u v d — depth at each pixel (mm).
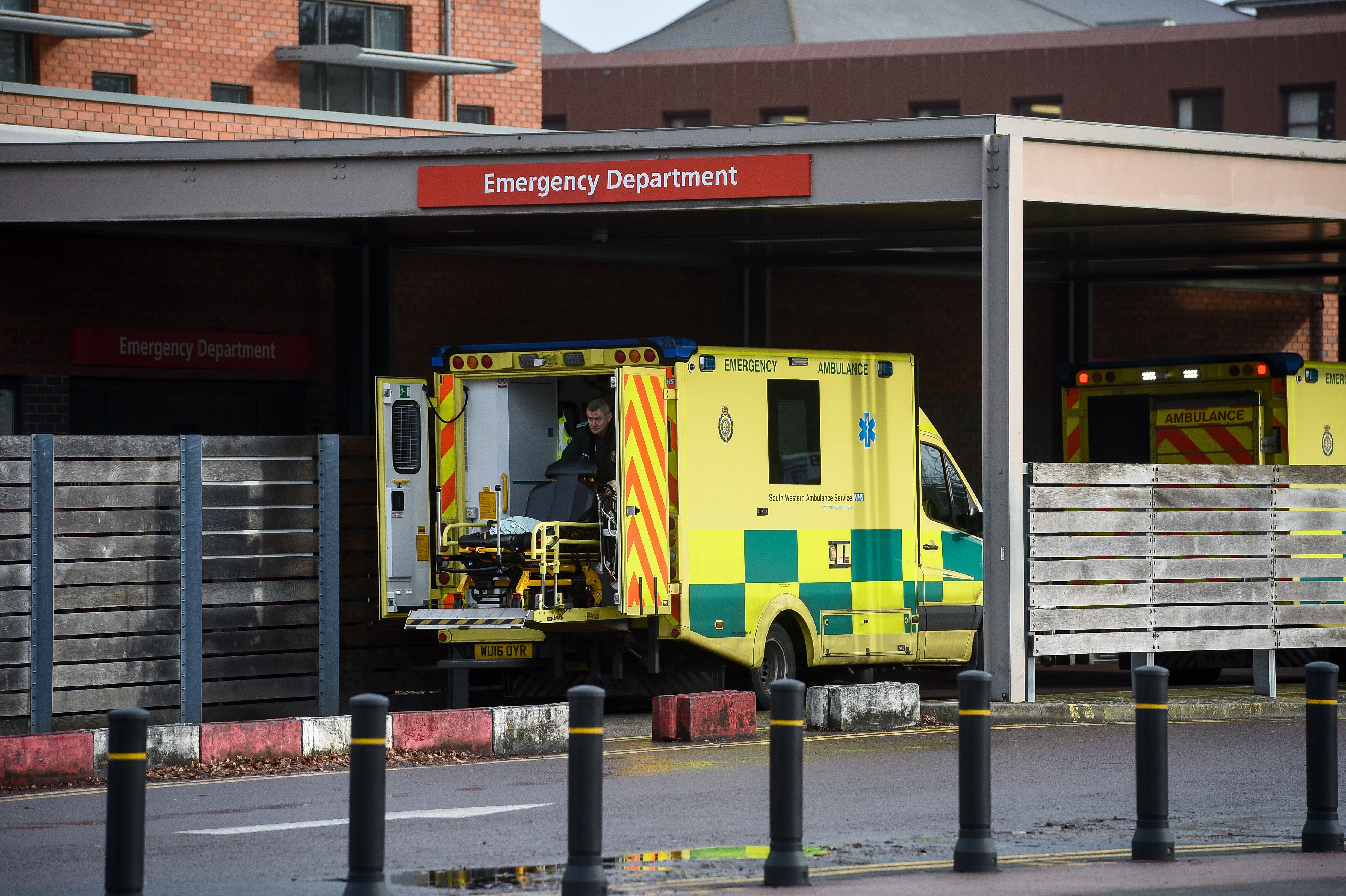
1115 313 66000
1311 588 42250
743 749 32844
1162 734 21641
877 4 138500
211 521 37094
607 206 42094
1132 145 41438
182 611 36469
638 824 24047
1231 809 26203
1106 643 39938
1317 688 22578
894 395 40750
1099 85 112000
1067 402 49469
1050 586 39469
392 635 41094
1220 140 42656
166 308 51906
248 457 37656
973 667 42562
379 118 61125
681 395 36375
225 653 37312
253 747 30922
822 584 38938
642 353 36219
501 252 55500
